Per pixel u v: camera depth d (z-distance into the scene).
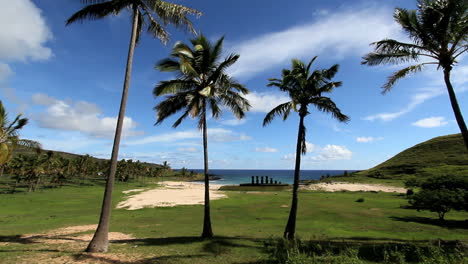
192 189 74.19
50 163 73.12
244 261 8.98
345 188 65.12
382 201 36.72
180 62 13.42
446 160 92.75
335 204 33.47
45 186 80.56
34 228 18.56
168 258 9.38
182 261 9.02
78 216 26.39
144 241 12.93
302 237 14.61
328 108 15.14
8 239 13.94
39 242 12.95
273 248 9.83
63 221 22.69
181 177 172.75
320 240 13.39
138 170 121.56
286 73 16.00
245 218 23.98
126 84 11.19
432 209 22.73
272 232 16.58
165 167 137.62
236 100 16.02
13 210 32.09
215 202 38.56
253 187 86.31
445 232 17.55
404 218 23.27
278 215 25.42
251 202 37.88
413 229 18.28
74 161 94.56
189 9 11.68
